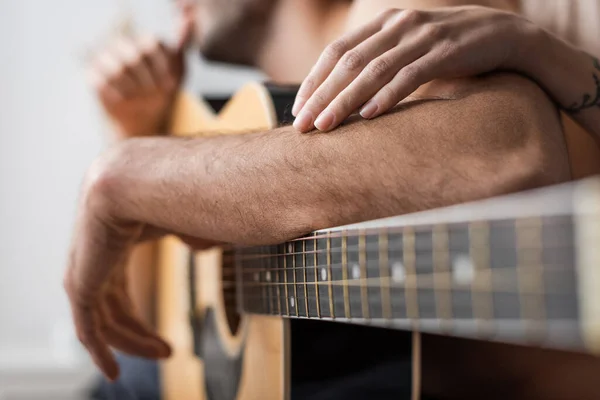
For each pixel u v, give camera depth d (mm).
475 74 625
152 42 1461
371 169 565
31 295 2014
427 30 614
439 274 417
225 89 2064
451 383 823
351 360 768
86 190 755
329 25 1164
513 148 557
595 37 874
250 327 841
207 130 1126
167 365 1241
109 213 746
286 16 1206
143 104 1450
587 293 320
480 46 614
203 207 654
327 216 584
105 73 1434
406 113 581
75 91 2053
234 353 898
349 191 572
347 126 592
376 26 637
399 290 458
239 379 884
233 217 635
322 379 764
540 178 544
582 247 323
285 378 755
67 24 2053
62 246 2043
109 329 926
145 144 741
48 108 2045
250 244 652
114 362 928
